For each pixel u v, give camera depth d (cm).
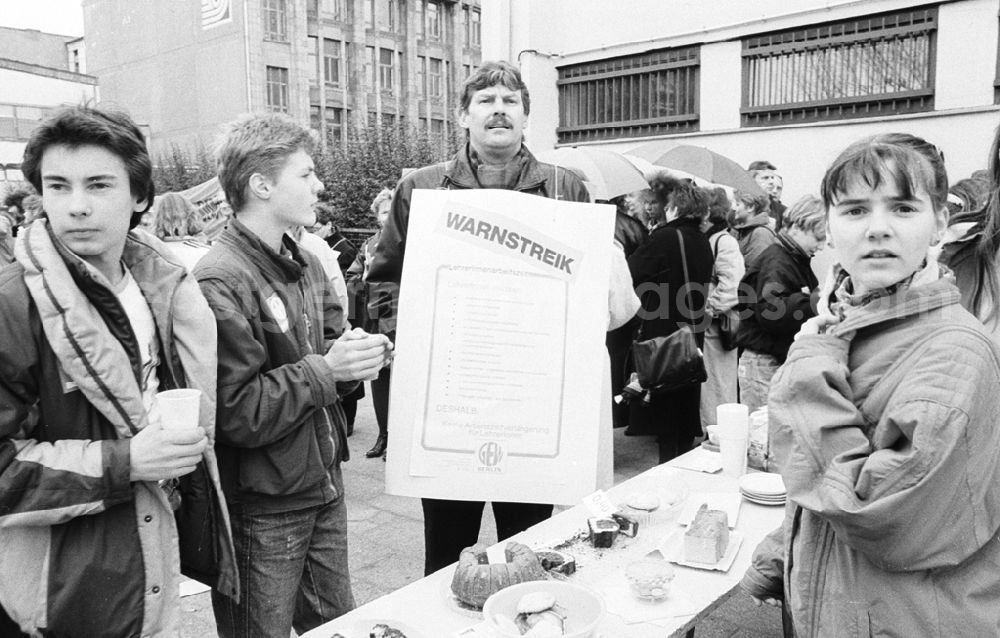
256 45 4109
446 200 186
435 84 4772
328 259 422
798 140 735
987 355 109
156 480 137
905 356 113
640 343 400
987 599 110
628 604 159
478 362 181
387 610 159
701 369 398
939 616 109
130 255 157
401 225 228
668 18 817
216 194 578
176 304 157
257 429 168
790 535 131
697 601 161
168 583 148
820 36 715
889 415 109
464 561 165
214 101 4369
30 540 135
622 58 865
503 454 181
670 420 420
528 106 231
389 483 181
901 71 670
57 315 132
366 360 179
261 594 182
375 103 4491
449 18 4781
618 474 463
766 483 227
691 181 429
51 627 136
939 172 114
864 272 115
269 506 180
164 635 147
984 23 617
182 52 4531
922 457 104
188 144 4588
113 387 137
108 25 5150
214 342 161
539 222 185
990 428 107
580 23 894
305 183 185
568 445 181
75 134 135
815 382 117
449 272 183
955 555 107
